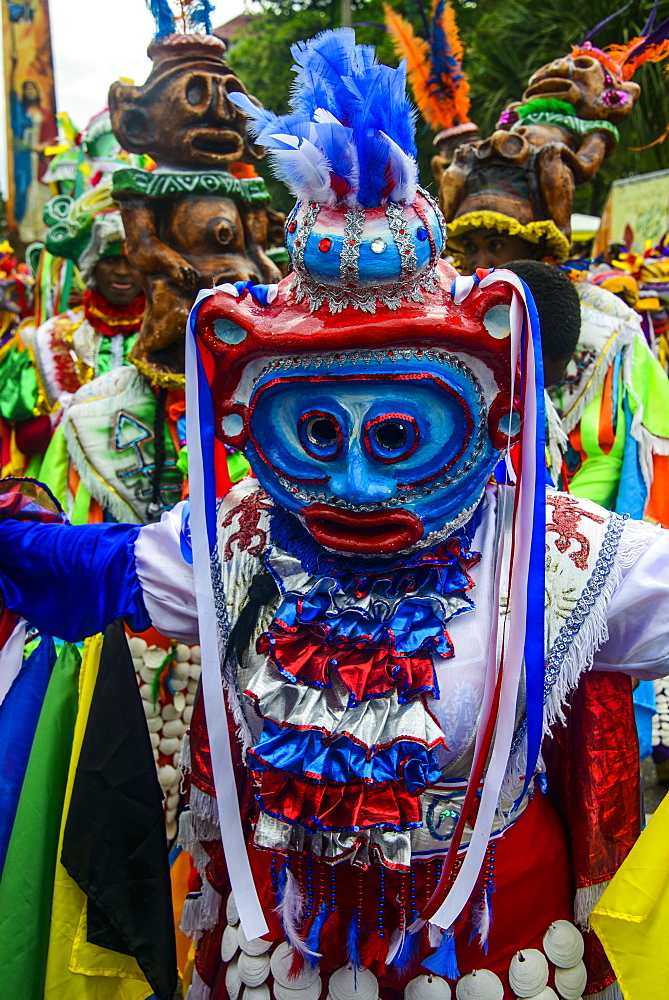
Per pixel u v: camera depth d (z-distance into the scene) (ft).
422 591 3.89
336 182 3.59
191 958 6.19
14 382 10.53
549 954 4.27
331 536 3.80
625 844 4.34
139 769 4.71
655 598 3.89
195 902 4.81
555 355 5.73
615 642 4.05
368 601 3.85
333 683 3.82
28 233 22.25
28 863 4.67
